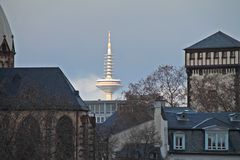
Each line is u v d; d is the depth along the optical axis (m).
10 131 189.50
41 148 190.38
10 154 186.38
